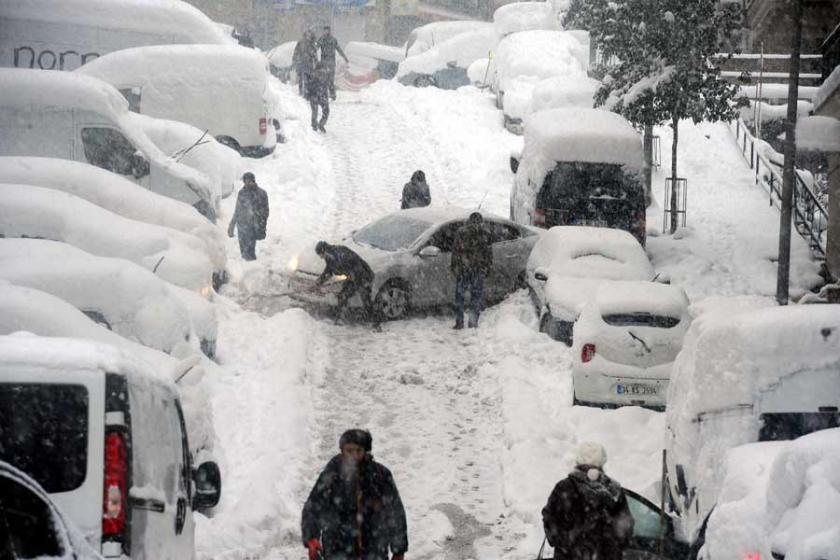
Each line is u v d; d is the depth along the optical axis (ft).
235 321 195.31
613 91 276.00
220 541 115.75
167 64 302.45
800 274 240.53
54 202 173.27
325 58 372.58
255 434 149.59
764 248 256.93
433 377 178.50
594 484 93.61
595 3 273.13
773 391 104.47
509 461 143.64
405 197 252.21
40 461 62.75
